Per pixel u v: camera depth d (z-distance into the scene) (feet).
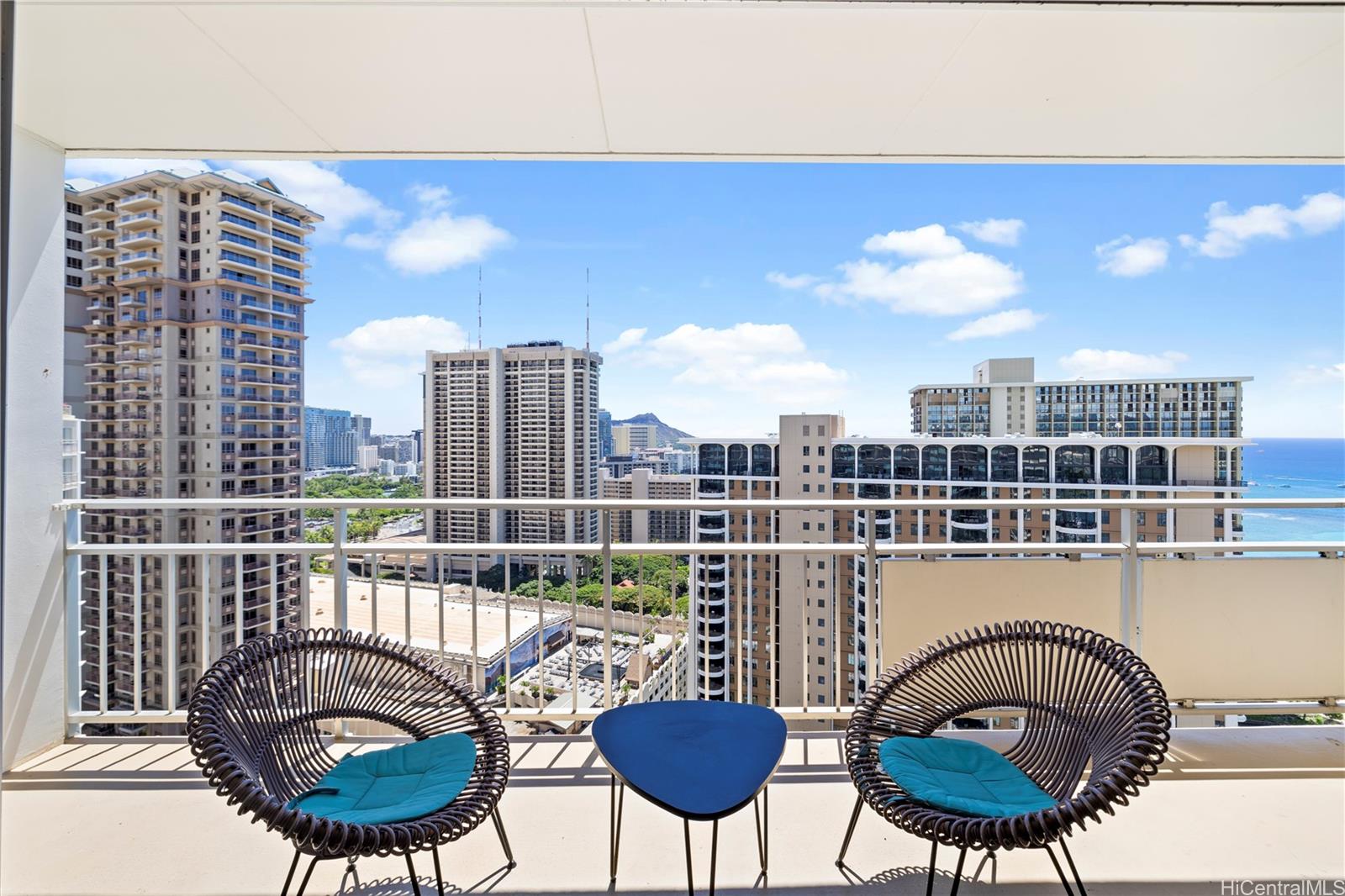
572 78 7.70
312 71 7.45
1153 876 5.84
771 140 9.36
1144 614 8.71
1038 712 6.03
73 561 8.68
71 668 8.63
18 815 6.86
